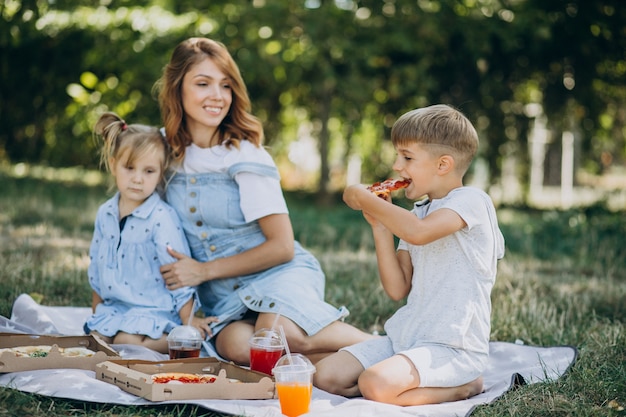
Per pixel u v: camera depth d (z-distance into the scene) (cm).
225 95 382
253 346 329
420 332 324
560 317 454
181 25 1063
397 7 1108
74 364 322
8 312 423
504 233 858
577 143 1587
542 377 345
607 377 341
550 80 1155
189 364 322
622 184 1989
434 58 1151
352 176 1479
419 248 331
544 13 1090
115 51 1095
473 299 322
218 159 385
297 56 1080
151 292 380
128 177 380
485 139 1181
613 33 1108
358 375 326
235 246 386
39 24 1063
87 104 1134
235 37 1087
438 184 334
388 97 1198
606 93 1165
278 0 1073
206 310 396
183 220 391
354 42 1095
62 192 997
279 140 1392
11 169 1207
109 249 383
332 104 1243
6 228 712
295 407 280
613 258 732
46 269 526
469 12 1109
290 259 384
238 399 298
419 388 310
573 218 915
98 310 382
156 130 391
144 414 279
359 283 554
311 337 355
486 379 357
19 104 1248
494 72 1152
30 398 283
